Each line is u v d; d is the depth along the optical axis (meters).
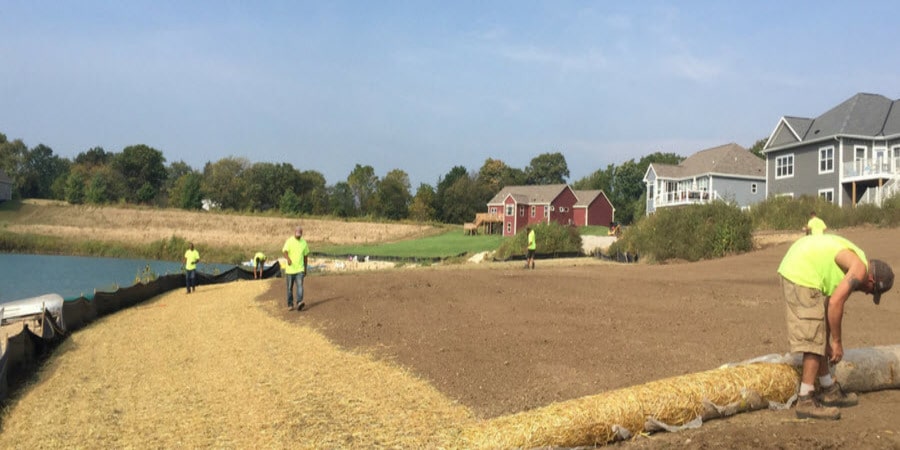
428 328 10.73
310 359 9.39
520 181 116.81
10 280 34.62
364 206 92.69
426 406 6.67
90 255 58.41
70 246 59.56
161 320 15.23
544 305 12.53
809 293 4.98
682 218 28.59
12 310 16.08
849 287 4.75
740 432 4.82
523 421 5.12
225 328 13.04
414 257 44.34
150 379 9.01
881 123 38.12
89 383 9.01
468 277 17.78
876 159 36.38
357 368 8.56
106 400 8.03
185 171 118.94
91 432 6.72
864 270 4.80
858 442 4.43
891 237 23.56
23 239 59.53
